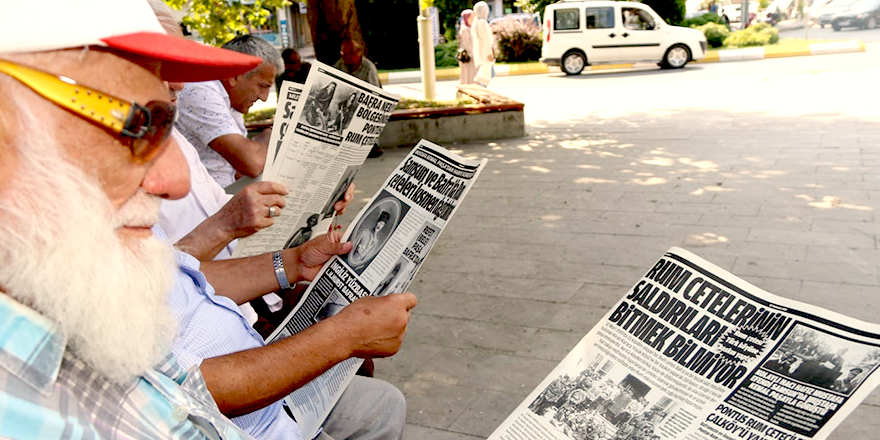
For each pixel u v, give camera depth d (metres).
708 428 1.22
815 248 4.25
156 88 0.84
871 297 3.57
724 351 1.30
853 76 12.08
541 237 4.80
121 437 0.84
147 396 0.86
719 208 5.15
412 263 1.66
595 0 17.00
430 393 3.00
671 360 1.34
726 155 6.80
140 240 0.88
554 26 17.09
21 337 0.75
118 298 0.79
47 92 0.74
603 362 1.41
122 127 0.79
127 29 0.78
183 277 1.39
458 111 8.50
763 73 13.99
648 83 13.91
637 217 5.09
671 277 1.45
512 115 8.55
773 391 1.20
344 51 8.09
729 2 28.28
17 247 0.74
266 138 3.02
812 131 7.61
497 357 3.26
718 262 4.15
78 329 0.79
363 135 2.16
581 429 1.32
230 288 1.79
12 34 0.71
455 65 20.53
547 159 7.24
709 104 10.20
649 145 7.55
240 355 1.24
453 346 3.38
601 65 18.70
